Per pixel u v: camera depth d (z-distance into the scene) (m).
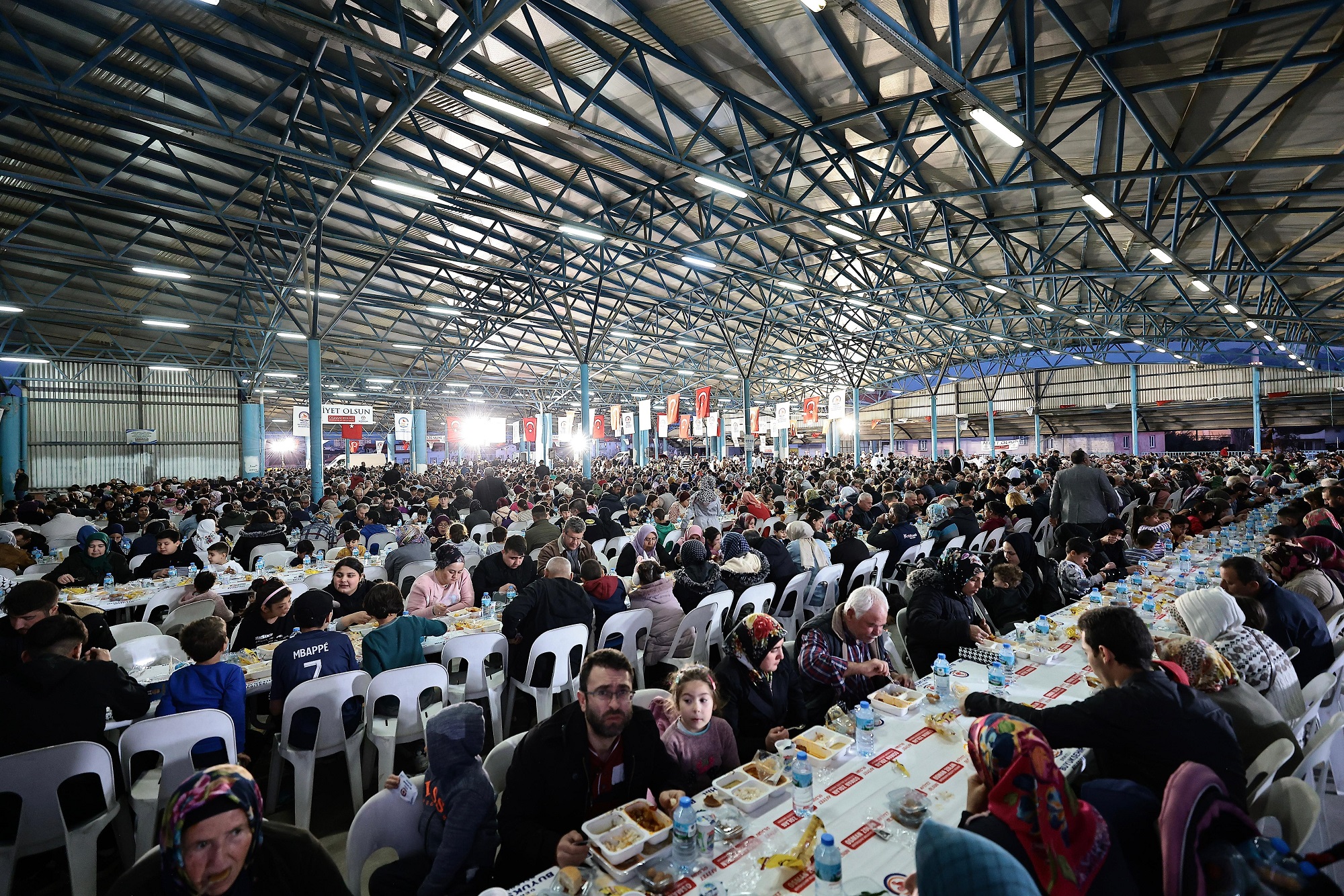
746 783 2.61
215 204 13.67
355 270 18.42
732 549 7.07
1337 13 6.71
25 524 12.50
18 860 3.15
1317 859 1.81
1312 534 6.88
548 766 2.54
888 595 7.71
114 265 14.25
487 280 19.97
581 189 13.19
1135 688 2.47
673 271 19.92
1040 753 1.77
